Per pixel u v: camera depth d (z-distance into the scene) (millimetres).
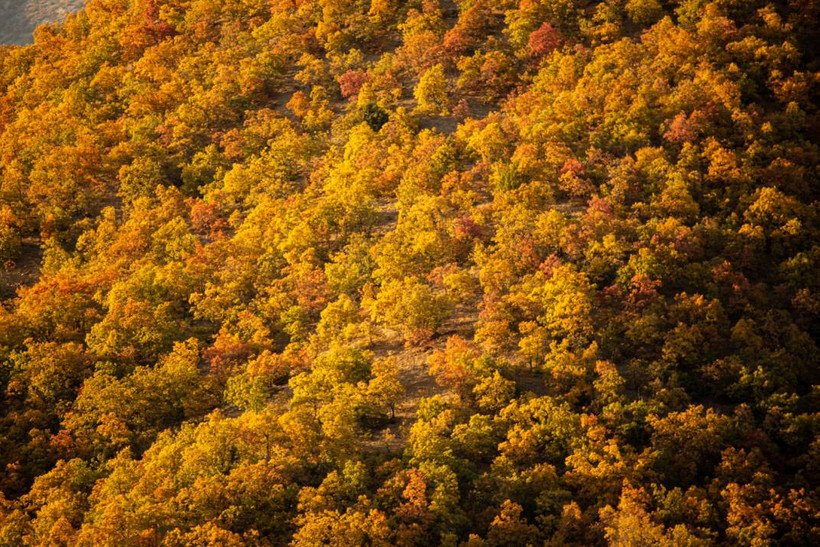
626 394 180750
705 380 182000
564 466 165125
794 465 164750
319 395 185250
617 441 166250
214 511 160875
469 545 147000
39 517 175875
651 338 188000
